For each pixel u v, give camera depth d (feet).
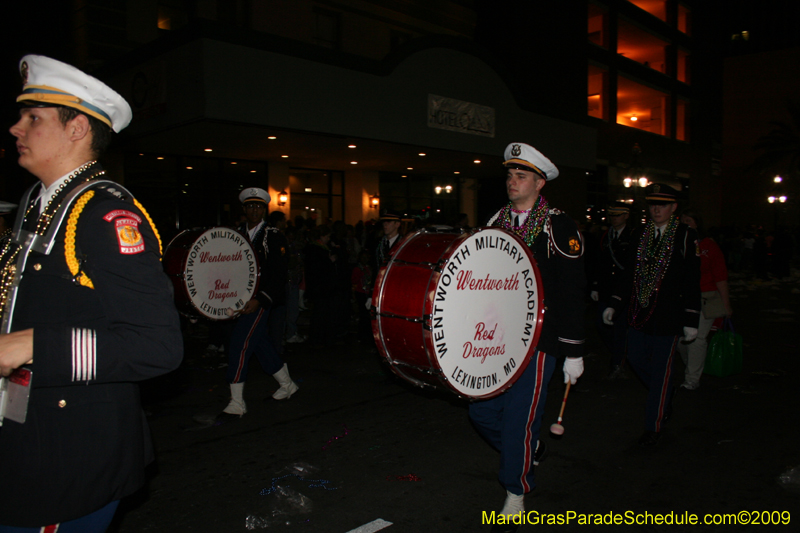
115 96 5.75
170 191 49.03
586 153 68.44
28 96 5.42
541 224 10.42
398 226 22.62
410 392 19.03
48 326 4.92
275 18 51.16
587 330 31.65
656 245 13.84
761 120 157.48
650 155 94.53
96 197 5.31
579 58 77.10
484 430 10.53
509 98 56.49
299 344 27.91
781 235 68.23
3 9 43.86
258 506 10.96
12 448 5.08
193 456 13.47
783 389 19.12
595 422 15.88
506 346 9.56
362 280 26.63
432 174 69.41
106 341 4.88
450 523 10.32
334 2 55.88
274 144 44.57
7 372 4.73
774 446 13.91
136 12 44.55
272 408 17.24
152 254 5.36
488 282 9.21
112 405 5.35
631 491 11.55
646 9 101.96
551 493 11.50
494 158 56.03
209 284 15.84
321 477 12.29
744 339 28.68
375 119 43.52
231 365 16.08
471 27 70.28
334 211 63.00
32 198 5.76
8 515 5.05
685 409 16.92
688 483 11.89
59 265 5.11
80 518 5.34
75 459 5.14
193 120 34.30
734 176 162.20
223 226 16.21
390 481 12.10
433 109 48.34
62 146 5.48
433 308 8.45
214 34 33.58
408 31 63.82
